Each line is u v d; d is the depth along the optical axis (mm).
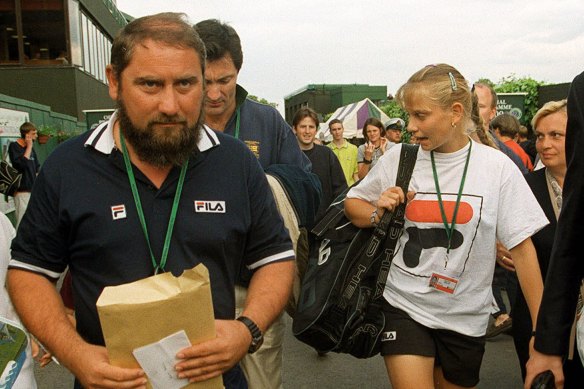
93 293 1830
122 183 1822
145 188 1832
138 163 1835
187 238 1836
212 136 1940
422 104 2617
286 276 2037
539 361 1983
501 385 4488
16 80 19219
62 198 1805
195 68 1761
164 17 1768
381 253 2805
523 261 2658
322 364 5008
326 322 2779
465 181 2686
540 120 3221
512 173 2682
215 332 1682
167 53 1703
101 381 1598
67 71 19375
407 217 2760
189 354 1608
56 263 1887
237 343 1733
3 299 2055
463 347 2719
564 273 1937
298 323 2797
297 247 3139
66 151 1855
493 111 4262
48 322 1769
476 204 2646
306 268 2988
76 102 19531
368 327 2752
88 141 1822
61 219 1812
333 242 2920
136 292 1590
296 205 3057
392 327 2727
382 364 4996
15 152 9227
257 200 2012
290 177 3078
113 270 1806
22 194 9266
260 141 3184
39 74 19281
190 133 1774
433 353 2688
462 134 2707
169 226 1820
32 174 9328
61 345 1722
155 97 1718
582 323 1861
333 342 2781
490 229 2662
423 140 2680
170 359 1602
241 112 3166
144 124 1730
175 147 1753
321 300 2777
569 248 1919
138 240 1805
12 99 12055
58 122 16766
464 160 2717
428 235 2697
